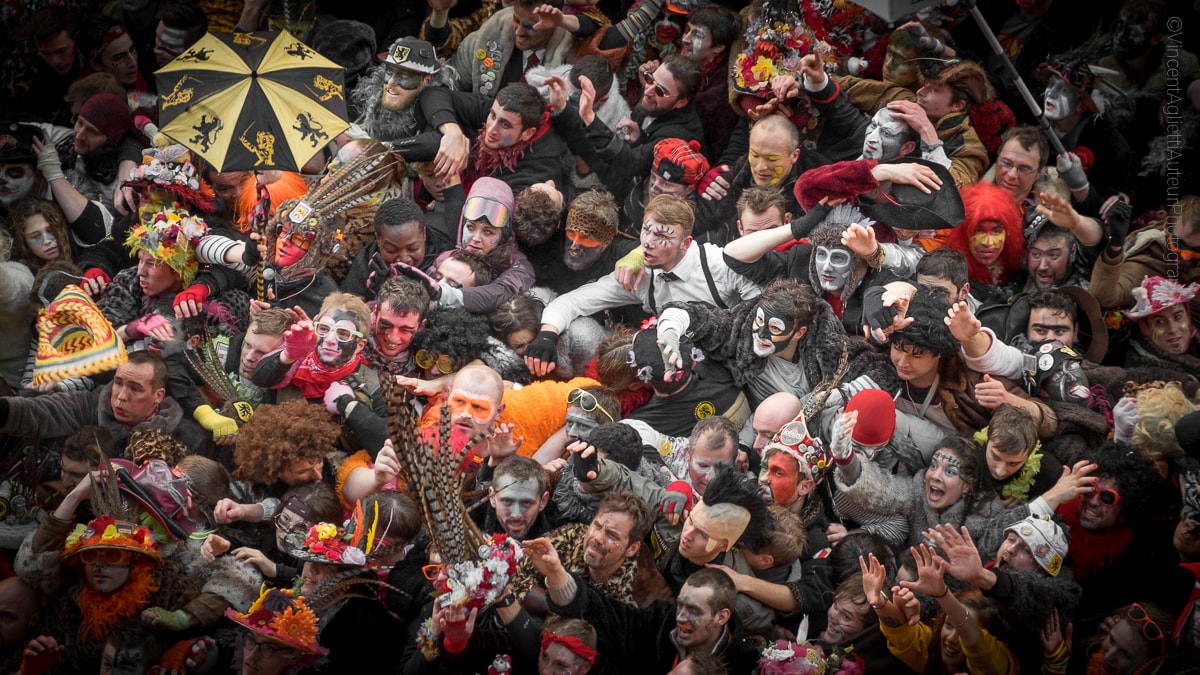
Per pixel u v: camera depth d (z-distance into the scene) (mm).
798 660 11078
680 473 11703
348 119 12867
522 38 12961
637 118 13016
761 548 11250
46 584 11438
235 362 12062
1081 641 11336
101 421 11969
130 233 12352
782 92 12438
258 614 11109
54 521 11469
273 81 12625
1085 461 11359
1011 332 11914
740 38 12906
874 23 12820
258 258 12273
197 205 12469
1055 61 12617
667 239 12086
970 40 13109
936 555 11070
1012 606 11156
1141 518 11281
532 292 12398
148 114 13203
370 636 11164
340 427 11695
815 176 12180
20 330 12336
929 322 11523
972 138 12570
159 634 11273
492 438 11602
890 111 12398
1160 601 11320
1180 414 11312
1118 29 12648
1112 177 12555
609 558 11117
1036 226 12234
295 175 12711
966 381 11695
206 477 11523
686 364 11922
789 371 11938
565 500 11453
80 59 13375
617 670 11148
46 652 11359
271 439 11422
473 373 11641
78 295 12109
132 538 11234
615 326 12438
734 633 11164
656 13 13180
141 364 11805
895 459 11695
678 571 11344
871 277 11992
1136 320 12133
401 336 11875
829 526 11648
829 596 11414
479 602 10516
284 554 11547
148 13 13484
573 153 12797
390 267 12281
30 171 12688
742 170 12664
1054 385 11617
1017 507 11414
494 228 12258
